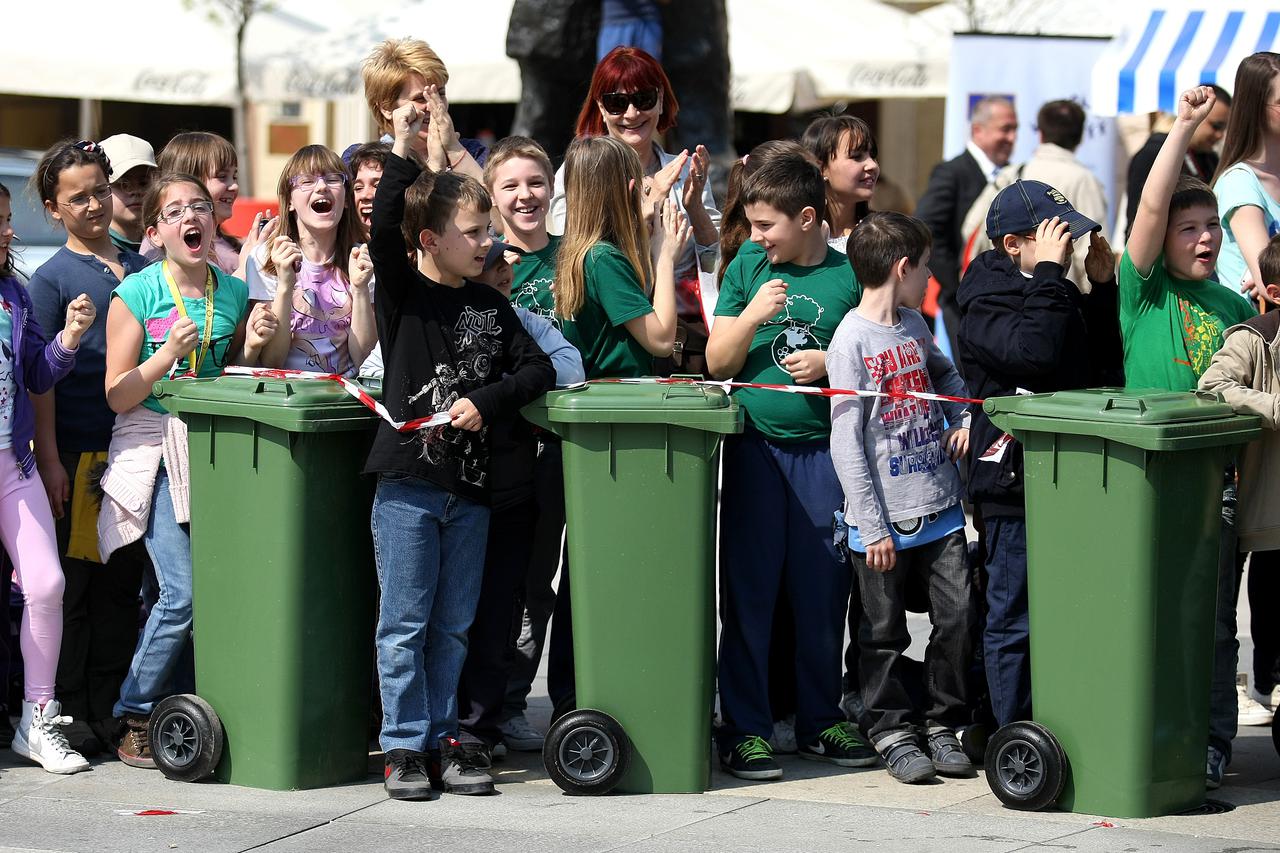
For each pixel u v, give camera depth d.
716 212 21.61
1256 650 18.61
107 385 17.70
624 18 30.97
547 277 18.45
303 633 16.73
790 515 17.62
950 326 32.75
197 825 15.88
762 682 17.70
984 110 32.50
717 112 32.00
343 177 18.53
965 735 18.00
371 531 16.88
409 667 16.59
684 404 16.14
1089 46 35.22
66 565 18.70
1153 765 15.84
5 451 17.61
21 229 33.81
